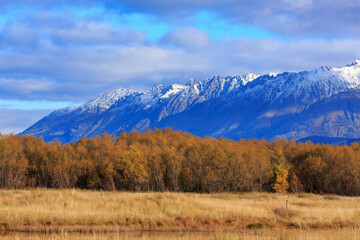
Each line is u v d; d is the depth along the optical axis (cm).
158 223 4500
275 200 8762
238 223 4719
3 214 4525
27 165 15212
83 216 4681
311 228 4566
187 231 4119
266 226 4597
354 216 5431
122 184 14625
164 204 5797
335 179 14762
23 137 17575
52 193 7125
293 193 13238
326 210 6172
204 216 5069
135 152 14825
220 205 6172
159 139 18088
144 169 14300
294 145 18838
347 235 3388
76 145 17225
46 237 3469
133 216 4816
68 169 15188
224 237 3397
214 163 14638
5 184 14400
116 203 5769
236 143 19062
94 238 3331
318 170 14762
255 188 14988
